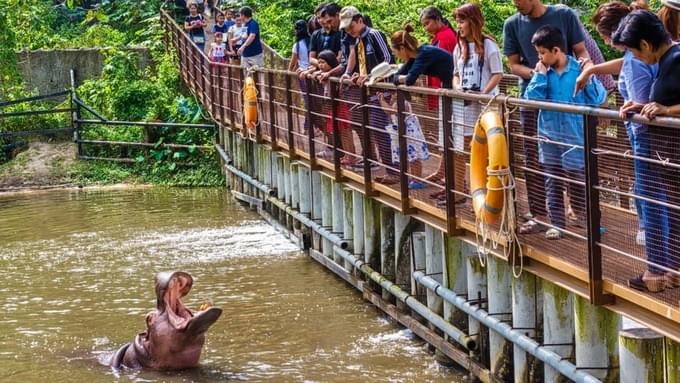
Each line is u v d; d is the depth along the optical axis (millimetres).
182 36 28406
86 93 29625
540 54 8516
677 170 6465
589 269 7289
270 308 13211
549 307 8359
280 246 17156
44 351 11742
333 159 13766
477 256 9797
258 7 30047
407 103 10703
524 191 8523
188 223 19688
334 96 13219
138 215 20859
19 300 14164
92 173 26172
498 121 8219
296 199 16984
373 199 12859
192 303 13594
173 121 27078
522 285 8820
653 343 7191
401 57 10938
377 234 12945
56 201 23297
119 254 16969
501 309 9344
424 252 11430
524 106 7992
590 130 7148
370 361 10891
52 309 13625
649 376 7207
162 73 29484
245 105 19094
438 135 10078
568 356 8352
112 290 14539
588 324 7871
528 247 8336
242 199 21406
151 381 10516
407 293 11656
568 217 7906
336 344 11547
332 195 14695
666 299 6738
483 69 9938
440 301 10930
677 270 6656
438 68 10406
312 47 14320
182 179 25406
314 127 14570
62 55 31328
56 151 27469
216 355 11336
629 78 7172
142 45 31672
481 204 8312
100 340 12125
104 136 27438
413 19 23547
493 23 22406
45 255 17156
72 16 39188
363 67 12484
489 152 8148
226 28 25312
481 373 9648
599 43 19406
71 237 18703
